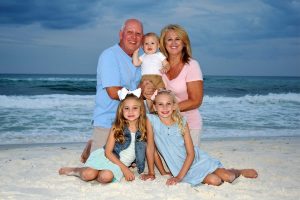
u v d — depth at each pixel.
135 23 5.43
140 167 5.00
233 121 13.84
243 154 6.93
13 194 4.05
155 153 5.10
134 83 5.70
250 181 4.75
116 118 4.88
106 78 5.34
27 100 18.08
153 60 5.71
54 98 19.48
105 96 5.47
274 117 15.20
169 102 4.72
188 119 5.29
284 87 39.34
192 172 4.72
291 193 4.20
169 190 4.24
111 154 4.76
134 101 4.78
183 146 4.89
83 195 4.04
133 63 5.64
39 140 9.69
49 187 4.39
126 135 4.89
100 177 4.61
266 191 4.29
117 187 4.37
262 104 19.75
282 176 5.07
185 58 5.27
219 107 18.06
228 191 4.26
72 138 10.11
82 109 15.92
